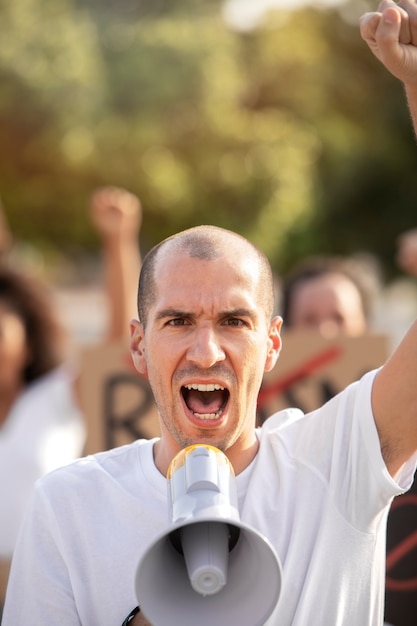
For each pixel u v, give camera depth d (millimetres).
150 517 3029
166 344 2910
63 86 17719
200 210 18594
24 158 18000
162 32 18266
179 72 18125
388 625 4363
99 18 18422
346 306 6133
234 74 18609
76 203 18281
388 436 2916
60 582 3053
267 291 3002
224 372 2885
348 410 3021
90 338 16516
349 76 19500
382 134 19156
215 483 2523
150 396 5535
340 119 19484
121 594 2988
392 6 2623
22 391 5992
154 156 18062
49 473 3195
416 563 4383
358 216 19078
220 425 2922
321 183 19016
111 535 3037
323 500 3004
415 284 19750
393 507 4414
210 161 18438
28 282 6184
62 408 5988
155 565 2533
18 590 3102
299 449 3100
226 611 2523
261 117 18969
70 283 27359
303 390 5480
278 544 2986
